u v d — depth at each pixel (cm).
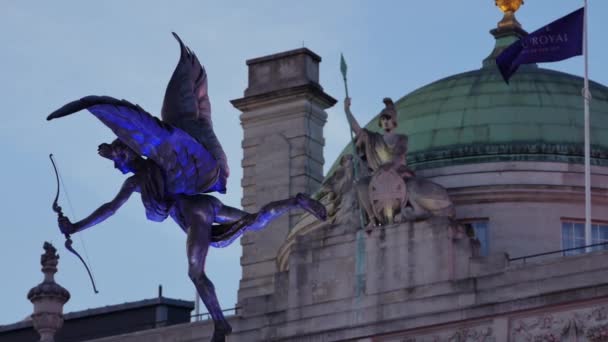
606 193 9106
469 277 7962
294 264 8538
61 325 9288
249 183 10494
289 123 10456
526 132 9350
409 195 8288
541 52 8956
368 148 8619
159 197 3666
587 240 8506
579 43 8925
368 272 8262
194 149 3625
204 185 3688
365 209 8375
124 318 10056
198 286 3638
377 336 8144
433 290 8025
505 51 8994
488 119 9488
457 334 7912
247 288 10106
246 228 3719
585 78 8881
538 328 7675
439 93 9925
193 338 8956
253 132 10575
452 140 9406
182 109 3725
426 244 8119
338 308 8306
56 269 9356
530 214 9019
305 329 8388
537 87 9750
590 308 7550
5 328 10456
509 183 9012
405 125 9706
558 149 9200
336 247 8425
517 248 8950
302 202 3728
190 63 3766
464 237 8100
